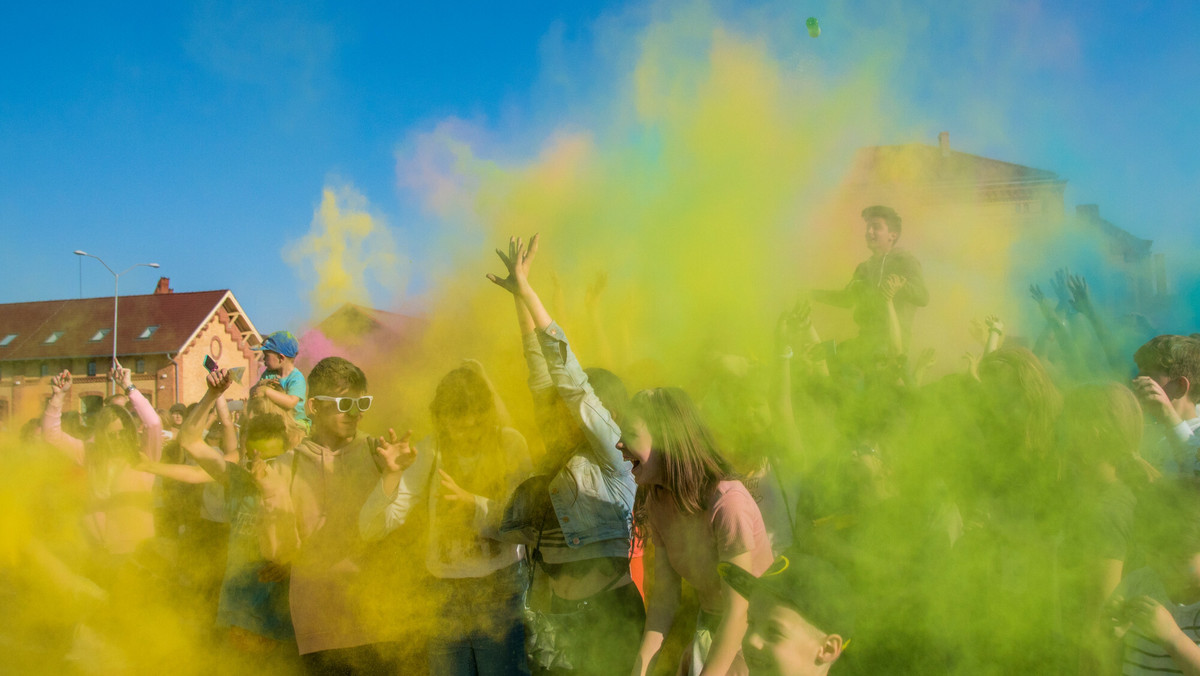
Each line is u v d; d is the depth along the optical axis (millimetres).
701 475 2102
